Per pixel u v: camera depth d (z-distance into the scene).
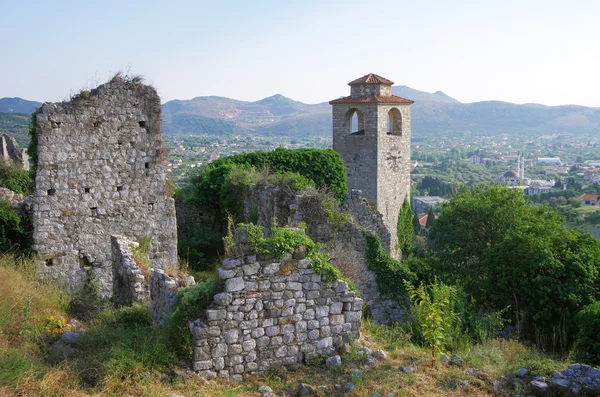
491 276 19.81
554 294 17.56
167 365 8.90
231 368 9.06
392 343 11.11
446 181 141.50
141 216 17.91
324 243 16.75
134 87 17.44
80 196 16.98
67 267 16.91
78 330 10.79
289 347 9.47
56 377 8.12
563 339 16.36
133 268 13.68
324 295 9.73
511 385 9.03
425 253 33.12
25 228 16.97
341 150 44.34
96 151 17.09
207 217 27.62
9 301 10.82
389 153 44.47
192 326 9.00
